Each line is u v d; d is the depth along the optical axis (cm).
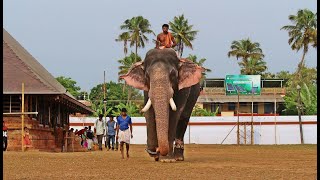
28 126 2989
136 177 1298
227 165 1711
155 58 1770
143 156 2480
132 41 9756
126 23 9881
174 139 1864
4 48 3288
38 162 1900
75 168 1598
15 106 3095
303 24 9288
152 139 1838
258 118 6125
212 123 6156
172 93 1728
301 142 6050
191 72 1795
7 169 1559
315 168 1583
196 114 7675
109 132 3494
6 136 2814
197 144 5816
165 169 1528
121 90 10325
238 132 5881
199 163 1817
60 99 3341
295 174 1366
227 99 9038
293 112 7969
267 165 1730
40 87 3103
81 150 3922
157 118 1673
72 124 6178
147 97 1848
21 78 3130
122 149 2205
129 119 2206
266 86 9562
